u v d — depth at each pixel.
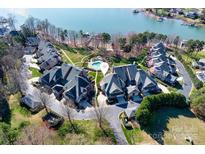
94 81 105.38
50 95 95.88
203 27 192.88
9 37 142.00
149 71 116.00
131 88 96.50
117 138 76.50
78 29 181.25
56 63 117.19
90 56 129.38
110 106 90.69
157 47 133.25
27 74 110.50
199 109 87.50
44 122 81.19
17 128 75.75
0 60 108.56
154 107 88.62
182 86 107.44
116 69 103.06
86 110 88.19
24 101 89.19
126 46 135.88
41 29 161.00
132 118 84.12
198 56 137.88
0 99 87.25
